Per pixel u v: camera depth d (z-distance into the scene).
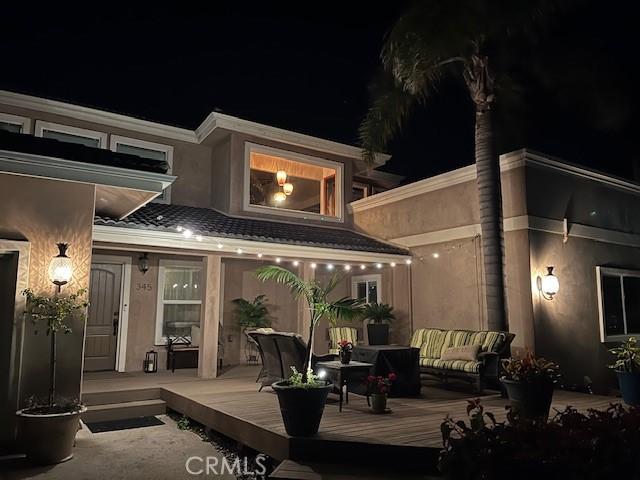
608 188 10.55
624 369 7.14
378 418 5.83
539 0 8.03
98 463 5.25
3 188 5.50
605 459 2.69
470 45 8.43
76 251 5.82
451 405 6.71
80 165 5.73
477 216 9.87
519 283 8.84
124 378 9.00
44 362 5.51
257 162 12.77
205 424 6.47
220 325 11.27
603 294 9.92
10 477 4.75
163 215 9.92
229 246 8.99
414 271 11.22
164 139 11.66
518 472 2.72
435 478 4.34
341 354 6.77
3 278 5.46
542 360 6.08
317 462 4.74
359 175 14.81
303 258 9.95
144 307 10.38
